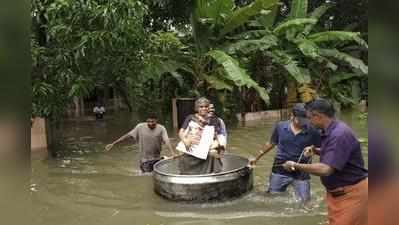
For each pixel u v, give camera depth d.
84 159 8.42
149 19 14.74
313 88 15.86
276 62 14.03
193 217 4.86
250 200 5.41
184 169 5.72
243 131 11.73
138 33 9.14
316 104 3.42
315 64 15.88
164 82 14.63
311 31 17.12
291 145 5.31
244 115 14.24
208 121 5.79
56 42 8.89
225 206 5.22
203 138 5.69
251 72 15.00
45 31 8.99
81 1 8.41
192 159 5.68
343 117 14.35
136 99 15.80
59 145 10.00
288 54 14.27
